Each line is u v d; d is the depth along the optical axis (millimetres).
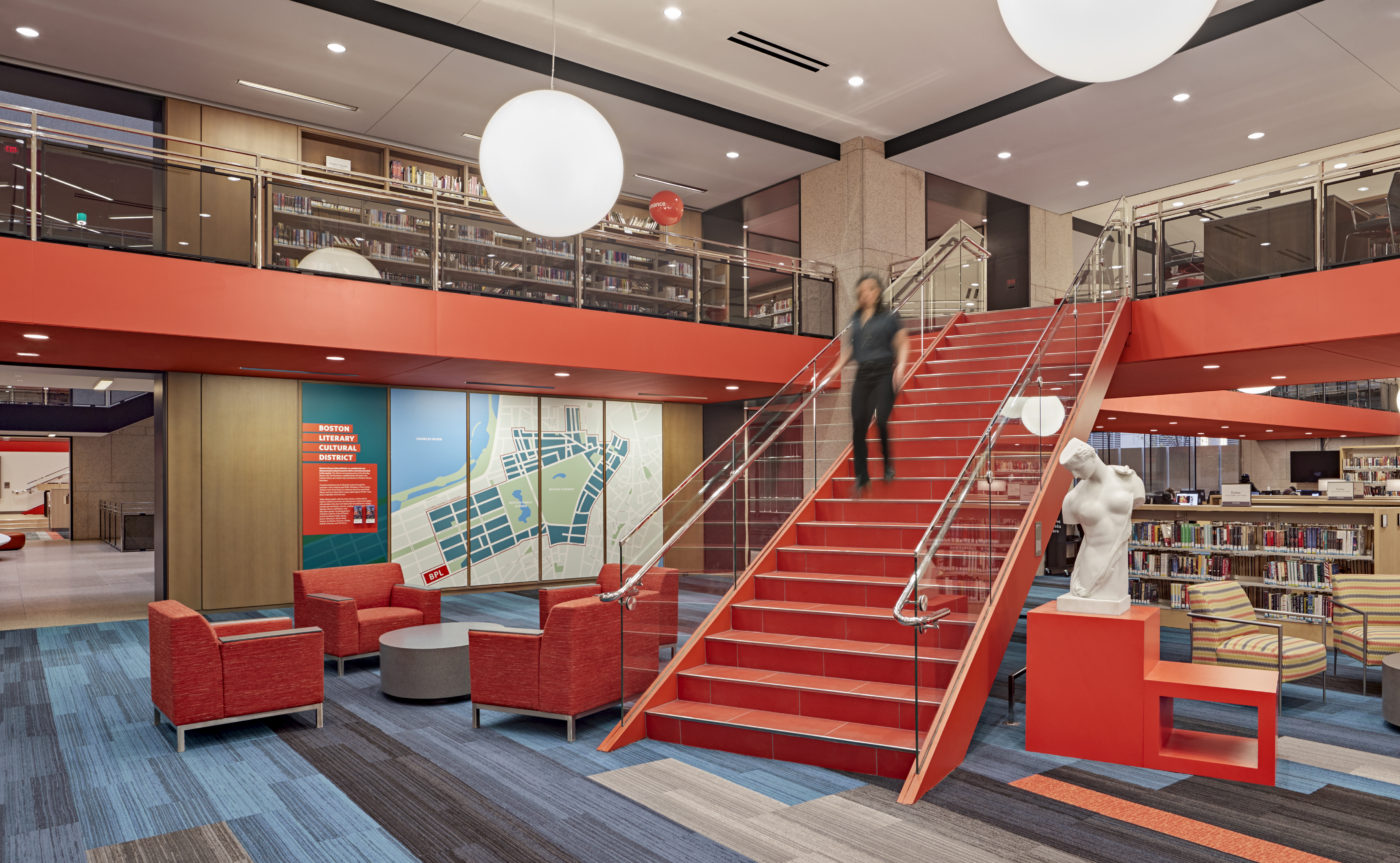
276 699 5625
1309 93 10445
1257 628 7164
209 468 10336
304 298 8031
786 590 6551
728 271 11219
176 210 7484
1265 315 8594
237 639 5480
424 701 6574
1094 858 3686
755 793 4492
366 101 10586
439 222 8914
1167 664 5289
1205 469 23781
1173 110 10953
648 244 10461
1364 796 4430
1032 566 6375
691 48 9883
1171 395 15180
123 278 7188
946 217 15266
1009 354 9773
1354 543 8875
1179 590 9922
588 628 5609
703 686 5711
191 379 10250
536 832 4008
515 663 5652
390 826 4098
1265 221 8688
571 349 9656
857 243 12461
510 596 12094
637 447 14031
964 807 4266
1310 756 5109
